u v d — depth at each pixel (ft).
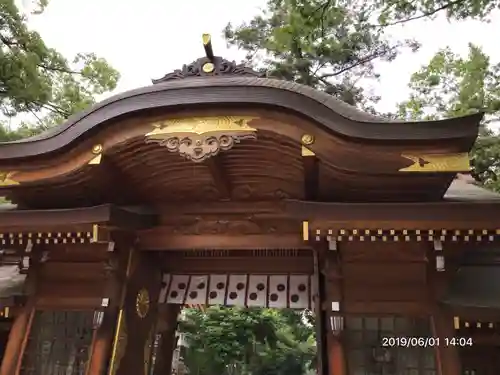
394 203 23.48
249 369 98.48
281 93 25.35
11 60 54.13
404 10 40.88
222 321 90.33
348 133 24.39
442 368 23.93
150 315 34.14
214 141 25.08
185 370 85.66
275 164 28.53
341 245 26.61
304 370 109.29
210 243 31.07
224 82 26.50
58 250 30.50
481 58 59.41
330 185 27.09
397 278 26.25
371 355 25.36
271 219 30.66
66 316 29.76
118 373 28.66
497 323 24.11
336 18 49.21
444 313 24.89
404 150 24.41
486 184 58.80
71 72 65.51
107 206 26.23
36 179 28.73
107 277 29.43
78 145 27.55
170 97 25.94
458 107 59.06
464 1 38.70
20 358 28.55
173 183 30.94
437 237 23.80
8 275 36.01
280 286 34.91
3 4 54.08
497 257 30.60
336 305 25.72
